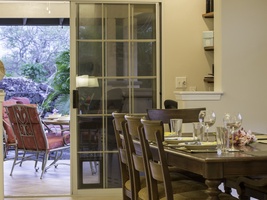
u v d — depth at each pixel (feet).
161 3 20.20
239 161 9.22
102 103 20.01
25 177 24.14
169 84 20.26
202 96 17.43
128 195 12.92
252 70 17.70
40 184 22.31
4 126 26.14
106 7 19.94
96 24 19.90
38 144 23.91
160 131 9.92
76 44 19.81
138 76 20.16
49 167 26.09
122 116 12.54
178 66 20.30
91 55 19.92
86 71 19.90
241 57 17.63
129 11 20.04
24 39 37.06
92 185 20.02
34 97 36.88
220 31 17.58
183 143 11.50
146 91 20.22
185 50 20.35
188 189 11.51
